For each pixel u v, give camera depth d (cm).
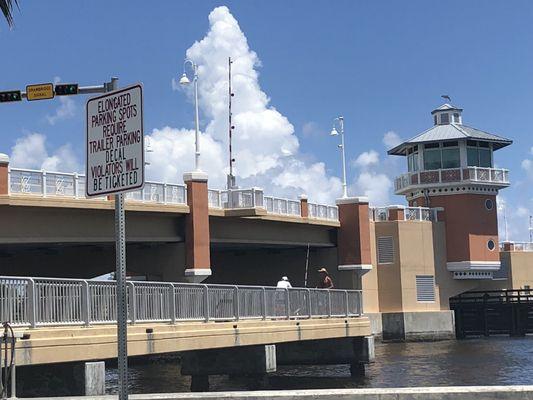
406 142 6906
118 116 601
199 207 4203
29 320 1853
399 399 1277
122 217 599
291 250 5762
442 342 6075
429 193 6812
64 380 1980
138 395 1323
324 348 3784
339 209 5697
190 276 4138
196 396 1296
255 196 4459
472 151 6862
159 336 2294
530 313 6750
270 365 2928
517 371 3703
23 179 3297
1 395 1450
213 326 2612
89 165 620
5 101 1922
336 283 5669
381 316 6188
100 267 4494
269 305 3052
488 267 6694
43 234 3466
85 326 2031
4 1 1130
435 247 6562
